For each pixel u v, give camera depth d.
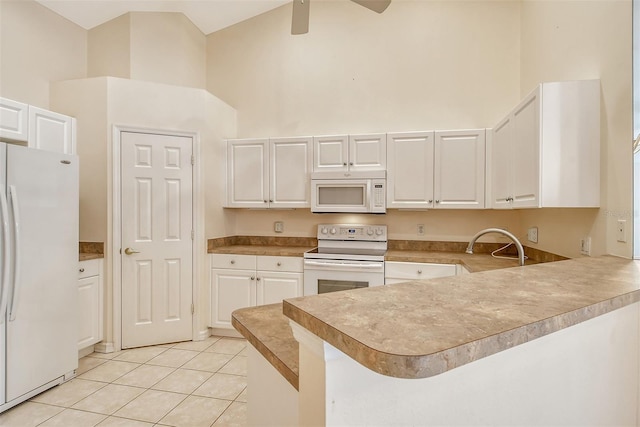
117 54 3.32
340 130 3.56
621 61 1.65
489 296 0.84
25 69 2.83
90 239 2.93
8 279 2.01
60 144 2.68
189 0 3.36
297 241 3.65
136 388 2.31
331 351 0.62
